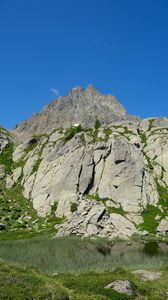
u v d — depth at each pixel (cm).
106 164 12231
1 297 2748
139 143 13538
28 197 12056
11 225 9650
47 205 11075
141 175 11788
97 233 8962
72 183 11744
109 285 3347
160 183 12325
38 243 7706
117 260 5744
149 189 11612
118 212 10469
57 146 13725
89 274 3856
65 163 12425
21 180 13212
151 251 6869
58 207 10700
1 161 14512
